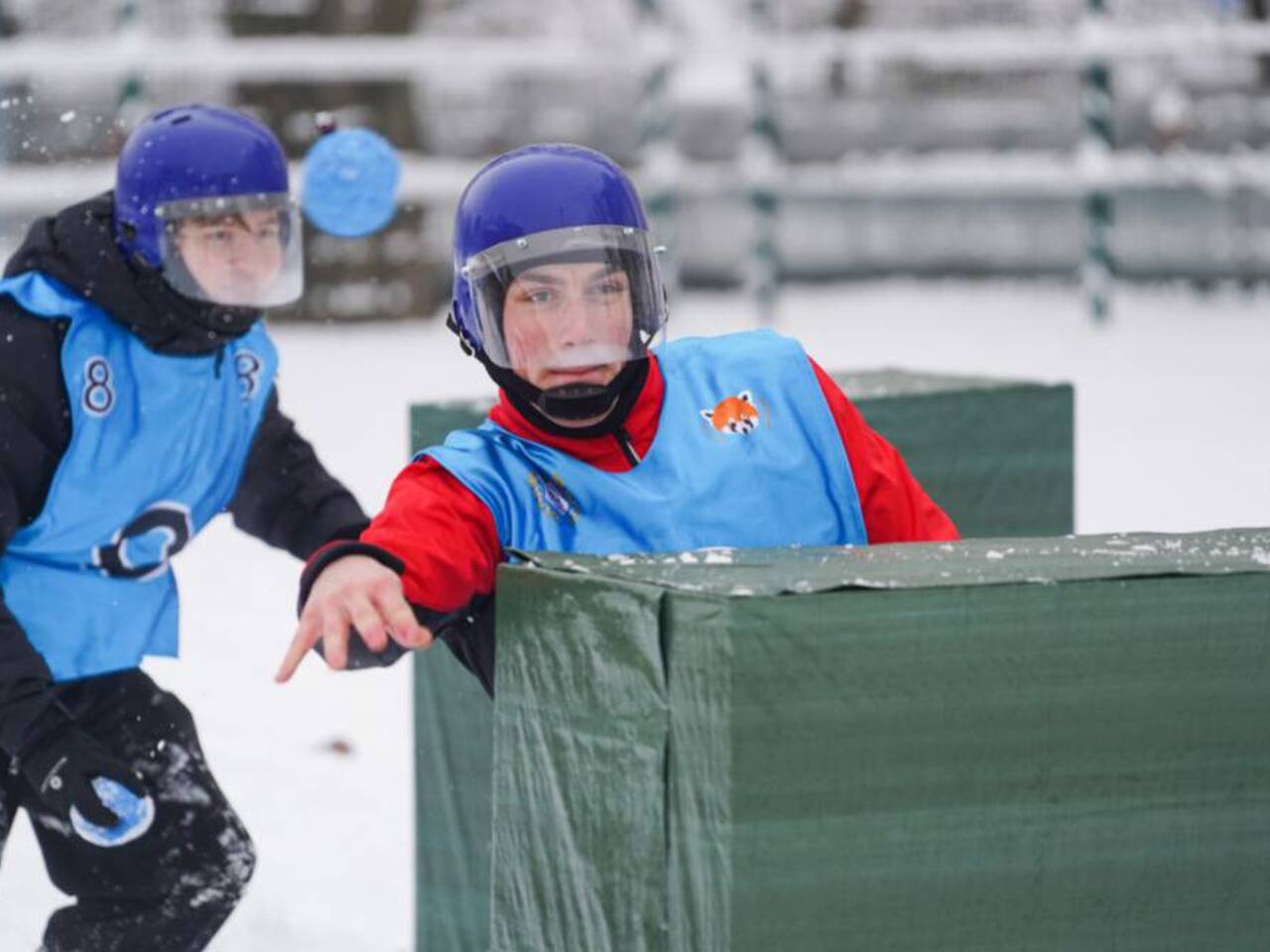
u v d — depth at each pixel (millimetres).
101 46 46781
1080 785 7355
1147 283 63969
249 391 13617
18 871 16484
